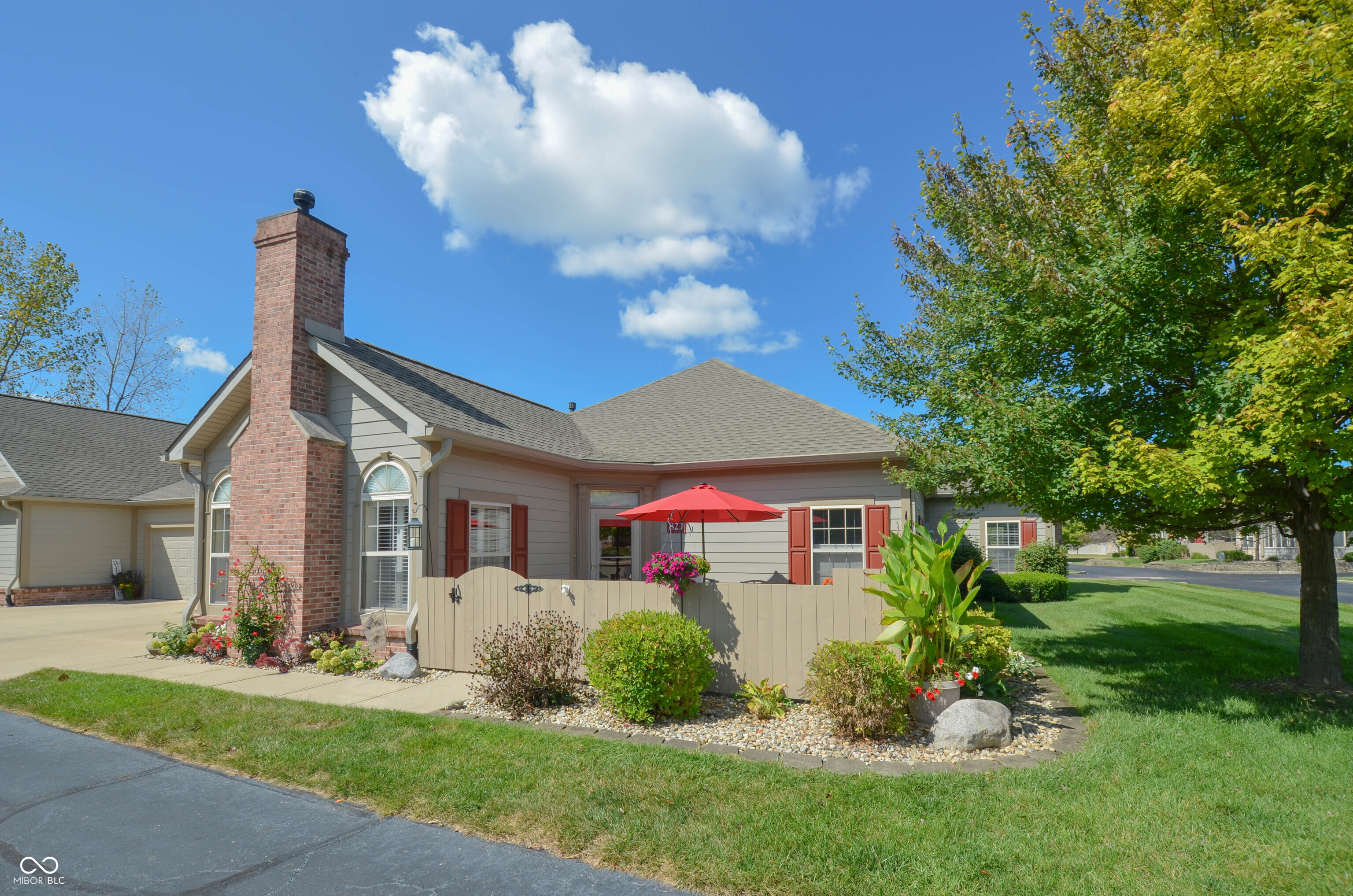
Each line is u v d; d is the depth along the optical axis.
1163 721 6.16
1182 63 6.35
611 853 3.78
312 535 9.86
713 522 12.13
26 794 4.91
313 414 10.42
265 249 10.68
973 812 4.23
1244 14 6.49
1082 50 8.18
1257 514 8.09
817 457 12.04
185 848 4.01
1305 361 5.17
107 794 4.89
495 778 4.91
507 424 12.58
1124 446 6.02
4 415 22.14
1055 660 9.10
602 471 13.48
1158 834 3.92
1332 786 4.63
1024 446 7.14
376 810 4.53
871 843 3.81
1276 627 11.95
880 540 11.91
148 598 21.22
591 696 7.40
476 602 8.81
